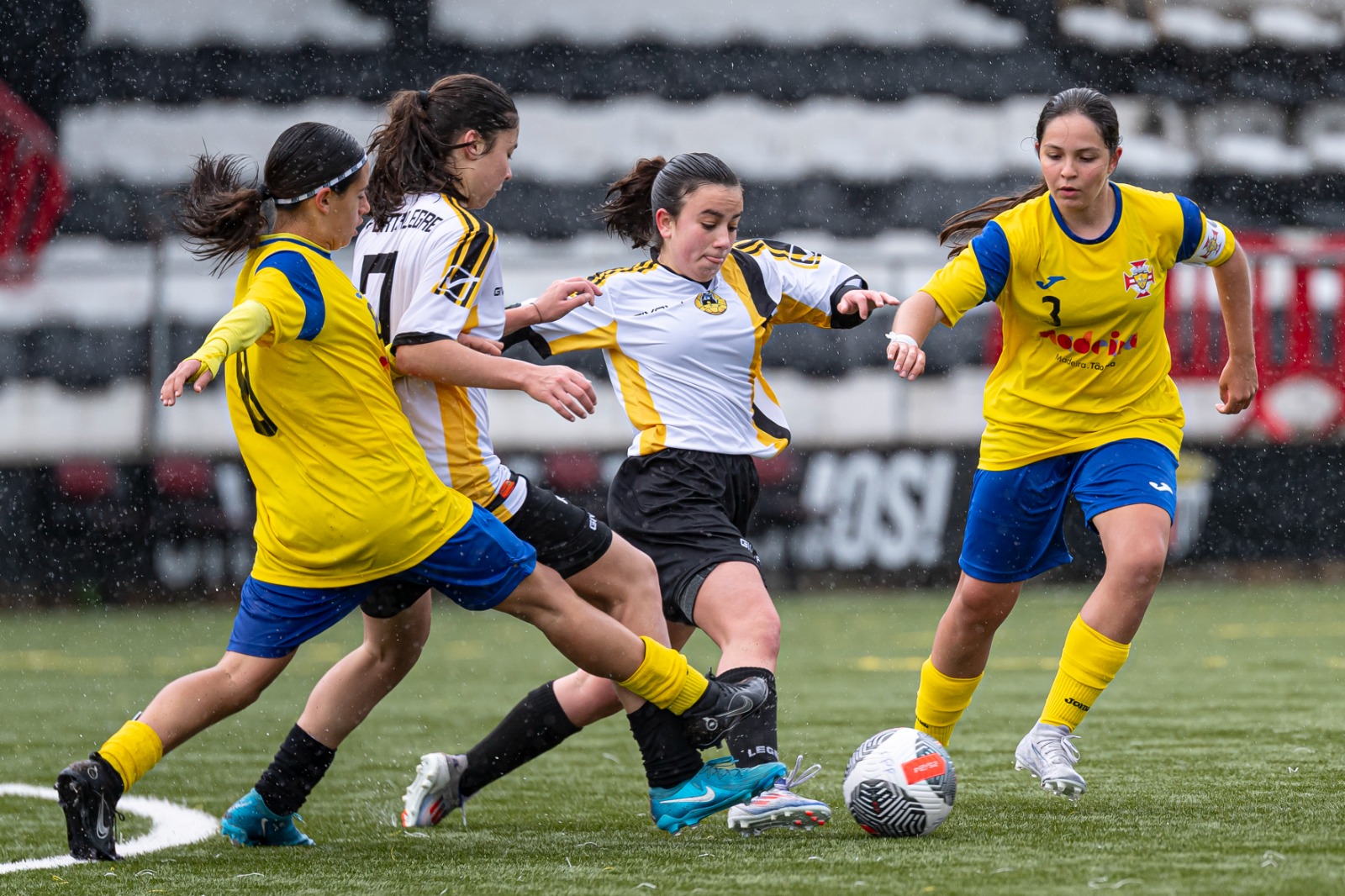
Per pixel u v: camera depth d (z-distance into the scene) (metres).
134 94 55.66
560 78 58.66
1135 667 26.14
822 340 51.62
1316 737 17.17
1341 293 48.41
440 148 12.00
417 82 57.84
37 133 53.25
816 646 31.03
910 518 43.28
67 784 10.98
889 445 43.12
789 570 42.84
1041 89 59.69
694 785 11.90
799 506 42.91
